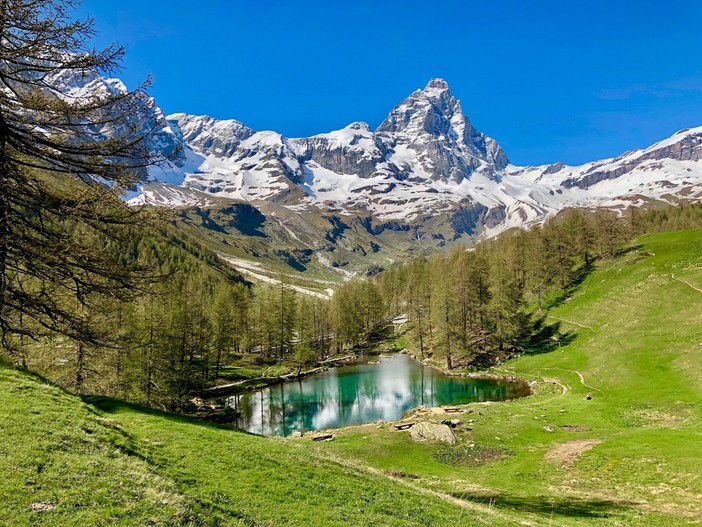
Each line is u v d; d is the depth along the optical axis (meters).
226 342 94.00
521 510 25.00
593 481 31.34
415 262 164.88
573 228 132.12
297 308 124.25
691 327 66.88
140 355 50.41
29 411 18.31
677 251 101.69
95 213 17.50
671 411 46.03
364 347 131.25
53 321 18.42
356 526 15.72
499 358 90.81
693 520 23.02
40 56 16.88
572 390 63.16
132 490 13.63
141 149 18.80
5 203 16.17
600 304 95.94
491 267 115.94
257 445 24.05
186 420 28.12
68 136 18.22
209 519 13.48
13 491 11.78
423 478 33.69
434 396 74.56
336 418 65.44
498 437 43.28
